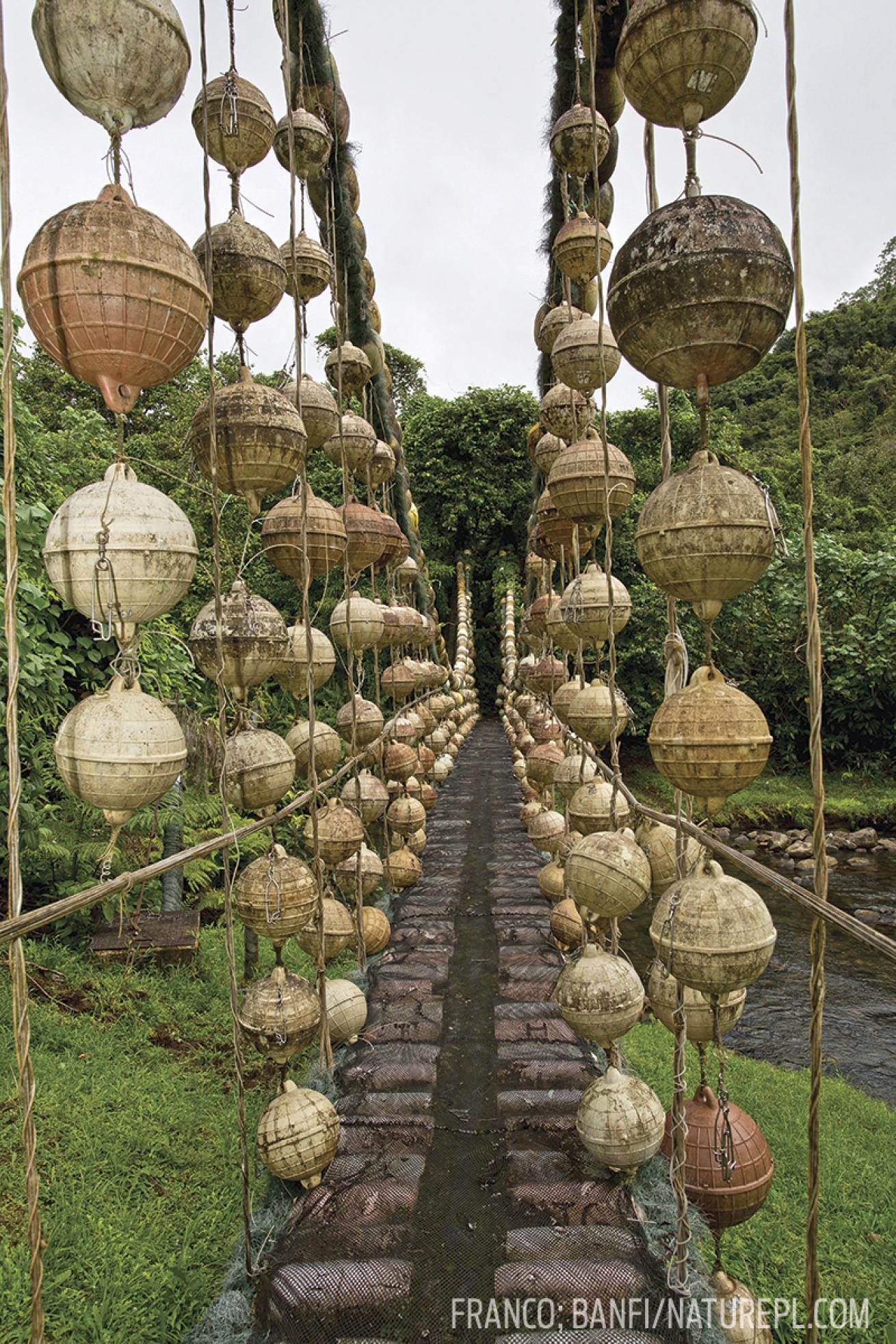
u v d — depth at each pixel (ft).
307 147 8.35
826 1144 11.85
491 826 22.44
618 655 40.27
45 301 4.01
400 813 15.44
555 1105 8.35
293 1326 5.66
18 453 13.97
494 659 56.44
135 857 16.80
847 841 33.58
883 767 39.50
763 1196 5.90
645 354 4.24
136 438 28.60
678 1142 5.67
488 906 15.24
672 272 3.92
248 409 5.87
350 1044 9.73
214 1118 10.43
